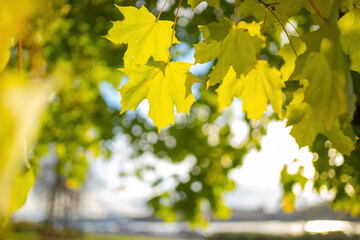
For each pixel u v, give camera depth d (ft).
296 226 61.46
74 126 19.19
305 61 2.86
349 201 12.49
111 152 20.18
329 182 11.92
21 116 1.17
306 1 3.64
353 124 4.85
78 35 12.53
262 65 4.16
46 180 86.22
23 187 2.62
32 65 2.94
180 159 18.81
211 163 17.99
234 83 4.35
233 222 140.46
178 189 16.96
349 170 10.68
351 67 3.83
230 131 18.84
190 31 12.24
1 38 1.33
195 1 3.75
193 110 18.45
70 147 20.22
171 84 3.95
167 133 18.89
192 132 18.67
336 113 2.69
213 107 16.83
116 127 19.19
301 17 9.41
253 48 3.77
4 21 1.33
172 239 81.30
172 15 10.87
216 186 18.24
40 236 78.79
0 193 1.09
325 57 2.77
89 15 10.71
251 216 146.51
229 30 3.63
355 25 3.68
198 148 18.48
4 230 2.43
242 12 4.23
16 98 1.18
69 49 13.10
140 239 80.89
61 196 89.97
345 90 2.63
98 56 14.70
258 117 4.44
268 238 57.47
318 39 2.85
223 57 3.84
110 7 10.55
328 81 2.74
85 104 18.72
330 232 50.80
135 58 4.07
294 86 4.79
